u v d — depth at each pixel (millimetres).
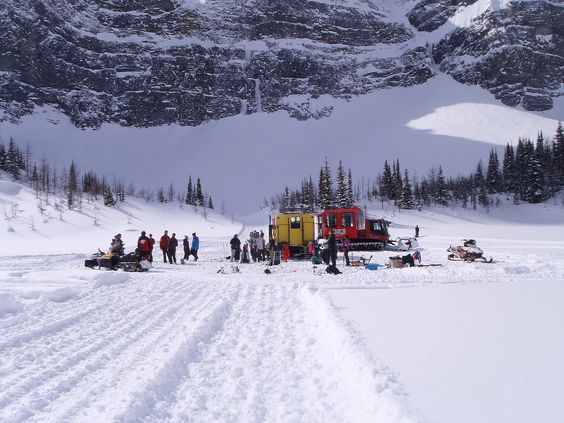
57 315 9703
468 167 159875
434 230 66312
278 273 19188
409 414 3979
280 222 28812
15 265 22969
